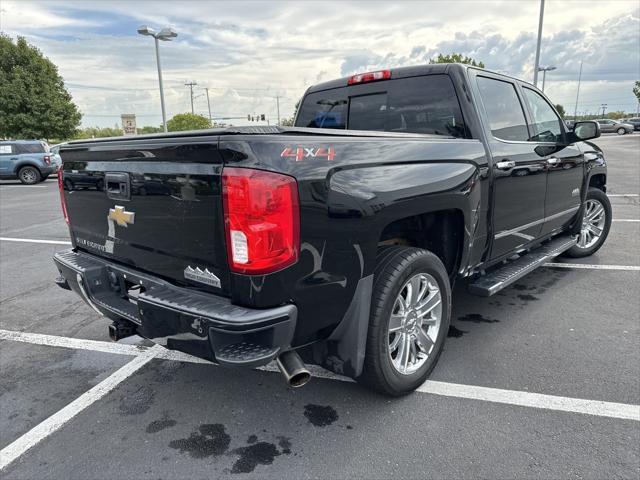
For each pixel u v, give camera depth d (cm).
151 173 232
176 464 232
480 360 325
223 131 205
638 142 3203
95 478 224
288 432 254
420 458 230
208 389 300
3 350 360
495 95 360
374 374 257
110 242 278
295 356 217
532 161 383
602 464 222
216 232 208
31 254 653
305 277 211
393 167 247
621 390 283
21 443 251
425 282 284
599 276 499
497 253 364
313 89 422
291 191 199
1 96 2456
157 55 2083
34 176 1800
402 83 358
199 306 211
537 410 266
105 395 296
